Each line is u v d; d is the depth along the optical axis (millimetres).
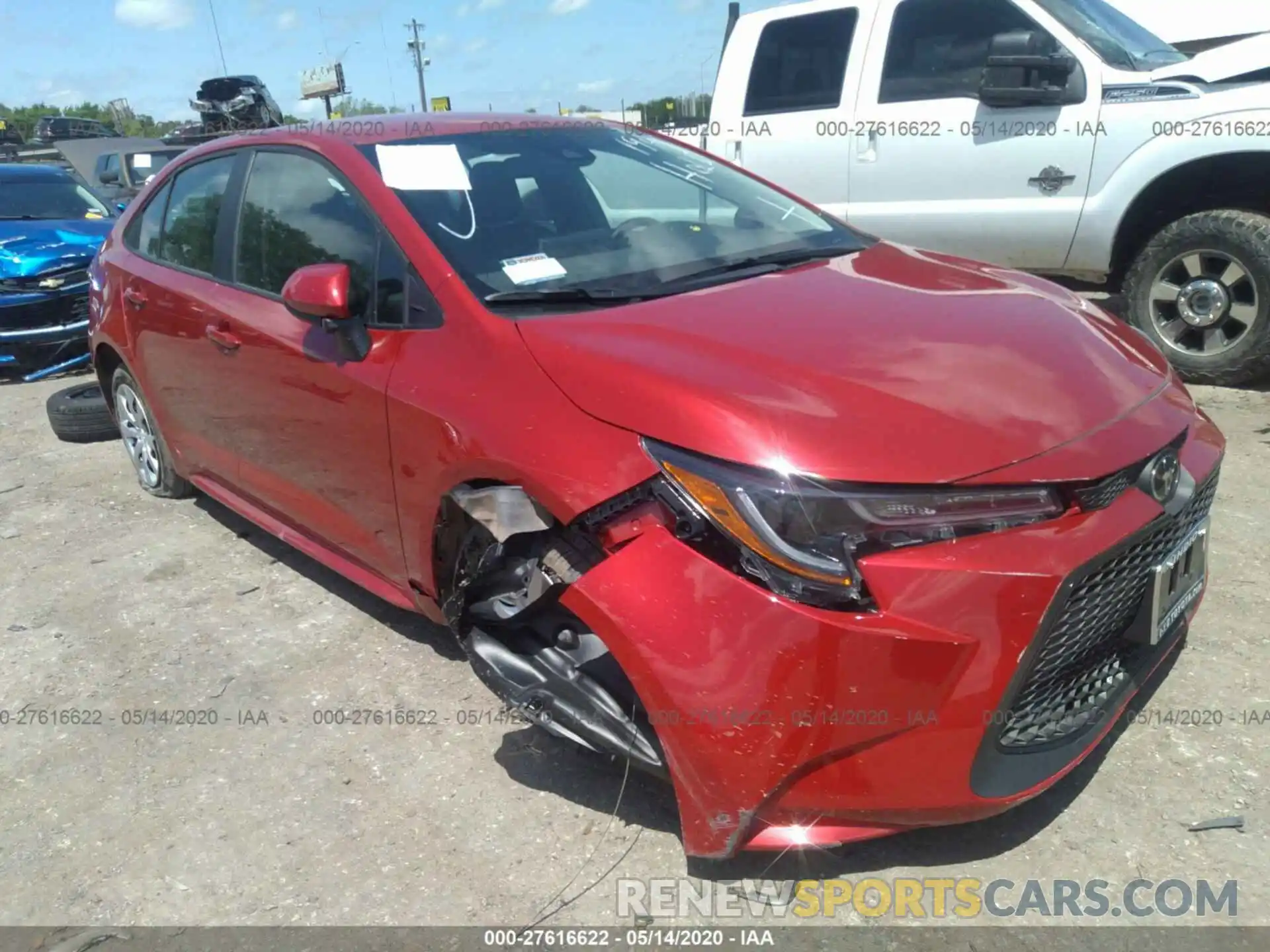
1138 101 5230
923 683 1989
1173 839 2363
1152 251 5344
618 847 2463
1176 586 2424
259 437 3541
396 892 2381
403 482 2789
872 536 2012
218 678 3336
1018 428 2162
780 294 2795
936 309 2705
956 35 5793
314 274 2828
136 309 4273
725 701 2025
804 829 2125
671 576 2086
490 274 2834
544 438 2324
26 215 8828
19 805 2803
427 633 3502
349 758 2875
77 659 3523
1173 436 2365
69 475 5465
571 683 2404
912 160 5992
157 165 15188
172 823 2678
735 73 6703
